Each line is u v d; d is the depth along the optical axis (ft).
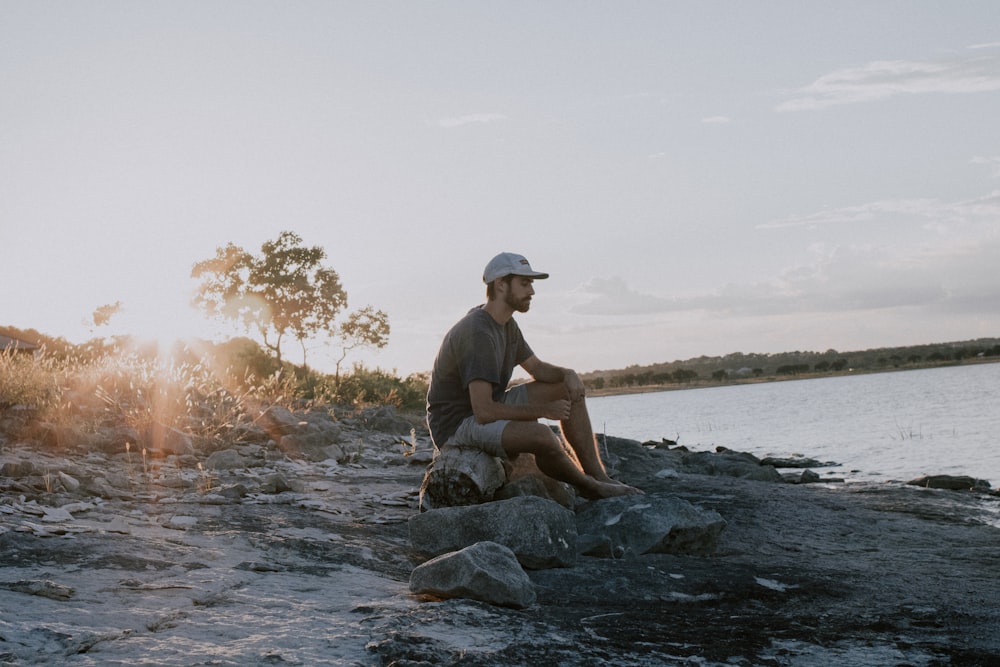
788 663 9.98
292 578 12.48
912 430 70.54
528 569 14.15
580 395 18.58
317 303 91.81
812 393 212.64
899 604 12.91
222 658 8.48
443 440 18.04
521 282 17.46
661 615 11.82
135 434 27.12
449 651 9.25
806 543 19.52
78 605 9.99
